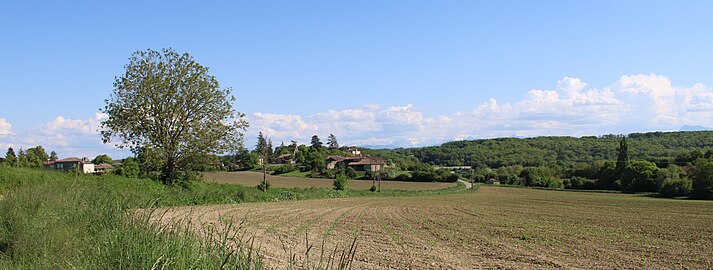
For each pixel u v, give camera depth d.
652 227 25.95
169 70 41.91
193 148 41.88
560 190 97.31
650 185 87.38
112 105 41.16
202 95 41.97
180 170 43.53
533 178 114.31
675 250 17.41
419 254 15.43
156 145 41.25
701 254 16.47
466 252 16.22
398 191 81.88
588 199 62.59
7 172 27.12
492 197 68.69
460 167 155.12
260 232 19.48
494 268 13.41
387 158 174.50
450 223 27.06
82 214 10.48
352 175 118.75
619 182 96.38
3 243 9.06
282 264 11.73
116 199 11.27
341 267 6.59
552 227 25.34
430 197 68.56
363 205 44.66
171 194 37.22
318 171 123.00
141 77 41.31
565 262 14.63
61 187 15.10
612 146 158.50
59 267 7.27
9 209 10.95
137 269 6.49
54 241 8.50
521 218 31.42
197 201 38.16
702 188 67.81
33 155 80.81
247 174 122.56
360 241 18.38
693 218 32.56
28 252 8.27
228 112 43.41
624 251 17.02
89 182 23.67
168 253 6.67
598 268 13.82
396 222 27.16
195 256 6.64
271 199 47.78
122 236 7.43
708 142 145.75
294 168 128.38
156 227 8.56
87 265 6.95
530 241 19.41
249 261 6.68
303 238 18.41
